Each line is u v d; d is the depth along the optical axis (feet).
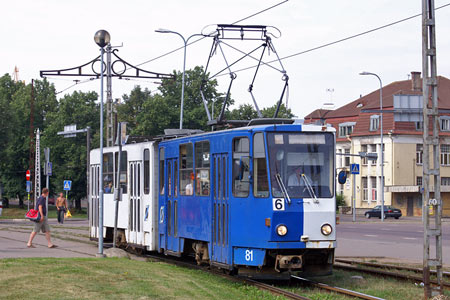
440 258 41.98
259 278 52.42
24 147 268.41
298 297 41.83
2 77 309.83
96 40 65.72
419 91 274.36
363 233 119.03
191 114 208.54
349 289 47.47
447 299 41.01
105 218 78.89
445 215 258.57
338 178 49.19
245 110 214.48
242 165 49.39
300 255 47.37
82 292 40.04
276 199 47.19
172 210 61.41
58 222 157.69
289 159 48.06
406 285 49.52
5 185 270.05
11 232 106.93
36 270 48.21
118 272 48.83
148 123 204.74
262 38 65.82
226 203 50.85
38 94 295.07
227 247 50.47
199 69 220.23
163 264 58.75
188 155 58.08
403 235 112.57
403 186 250.78
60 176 252.21
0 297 37.42
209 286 45.39
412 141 260.42
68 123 256.52
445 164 265.13
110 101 116.78
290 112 198.49
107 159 79.00
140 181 69.00
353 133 277.23
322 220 47.98
